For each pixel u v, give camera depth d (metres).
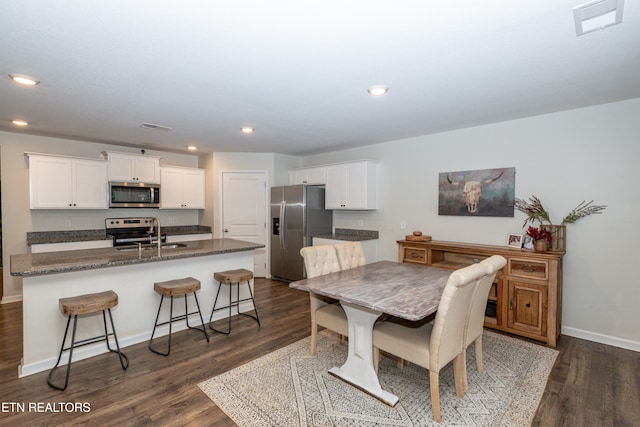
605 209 3.07
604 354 2.87
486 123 3.73
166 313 3.31
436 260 3.98
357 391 2.32
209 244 3.86
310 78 2.40
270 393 2.29
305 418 2.03
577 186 3.21
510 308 3.26
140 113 3.32
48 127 3.94
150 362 2.71
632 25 1.69
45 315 2.57
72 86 2.55
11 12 1.56
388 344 2.22
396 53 2.01
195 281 3.10
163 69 2.24
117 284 2.96
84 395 2.24
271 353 2.90
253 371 2.58
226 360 2.76
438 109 3.19
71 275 2.70
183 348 2.99
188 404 2.15
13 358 2.74
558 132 3.30
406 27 1.72
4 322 3.55
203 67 2.21
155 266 3.21
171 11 1.56
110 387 2.34
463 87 2.60
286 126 3.86
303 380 2.46
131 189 4.98
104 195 4.75
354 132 4.18
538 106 3.11
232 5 1.51
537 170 3.45
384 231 4.89
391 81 2.47
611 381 2.44
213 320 3.70
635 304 2.95
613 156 3.02
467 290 2.07
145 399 2.20
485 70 2.28
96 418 2.00
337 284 2.51
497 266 2.28
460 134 4.02
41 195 4.26
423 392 2.32
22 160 4.35
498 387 2.36
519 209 3.56
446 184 4.15
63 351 2.65
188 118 3.51
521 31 1.76
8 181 4.26
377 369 2.38
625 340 3.00
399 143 4.66
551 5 1.53
